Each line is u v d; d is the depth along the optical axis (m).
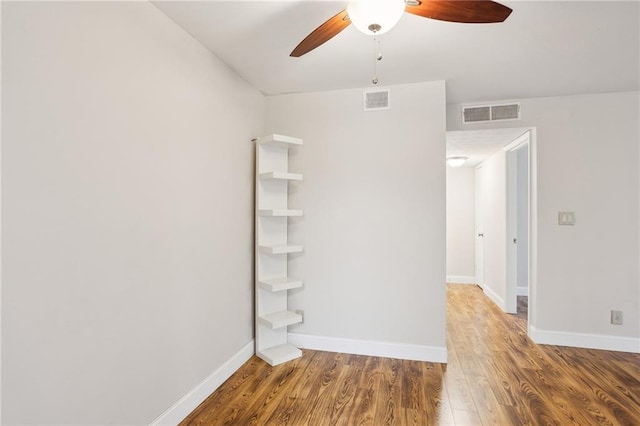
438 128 2.80
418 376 2.52
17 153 1.14
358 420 1.98
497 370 2.62
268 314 2.95
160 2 1.75
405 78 2.75
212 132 2.33
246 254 2.84
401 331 2.87
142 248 1.71
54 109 1.26
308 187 3.10
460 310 4.31
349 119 3.01
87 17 1.39
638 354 2.94
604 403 2.15
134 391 1.66
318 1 1.76
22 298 1.17
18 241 1.15
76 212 1.35
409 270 2.85
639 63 2.44
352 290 2.98
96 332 1.45
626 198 3.03
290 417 2.01
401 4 1.40
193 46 2.12
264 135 3.18
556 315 3.16
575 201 3.12
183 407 2.01
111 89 1.51
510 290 4.18
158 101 1.82
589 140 3.10
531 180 3.31
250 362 2.78
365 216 2.96
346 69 2.59
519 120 3.23
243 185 2.79
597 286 3.08
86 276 1.40
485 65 2.49
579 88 2.95
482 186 5.44
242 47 2.25
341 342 3.00
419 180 2.84
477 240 5.75
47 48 1.24
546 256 3.18
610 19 1.87
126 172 1.60
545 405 2.13
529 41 2.13
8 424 1.13
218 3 1.76
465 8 1.45
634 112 3.01
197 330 2.16
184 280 2.04
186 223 2.05
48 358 1.25
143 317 1.72
